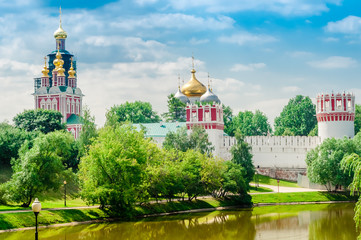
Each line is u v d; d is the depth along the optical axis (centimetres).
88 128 14300
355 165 6153
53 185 10175
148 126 18212
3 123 16925
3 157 13150
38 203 5781
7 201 10300
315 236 9231
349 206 12681
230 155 16900
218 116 16950
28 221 9269
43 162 10088
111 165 10369
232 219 10844
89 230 9406
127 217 10638
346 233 9419
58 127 17325
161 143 17100
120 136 11062
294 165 16675
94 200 10169
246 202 12781
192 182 11944
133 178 10481
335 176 13738
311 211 11912
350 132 16462
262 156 16875
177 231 9619
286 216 11219
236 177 12656
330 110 16412
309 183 15050
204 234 9425
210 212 11756
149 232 9475
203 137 15338
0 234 8738
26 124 17000
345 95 16425
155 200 12150
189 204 12094
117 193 10250
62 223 9625
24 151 10375
